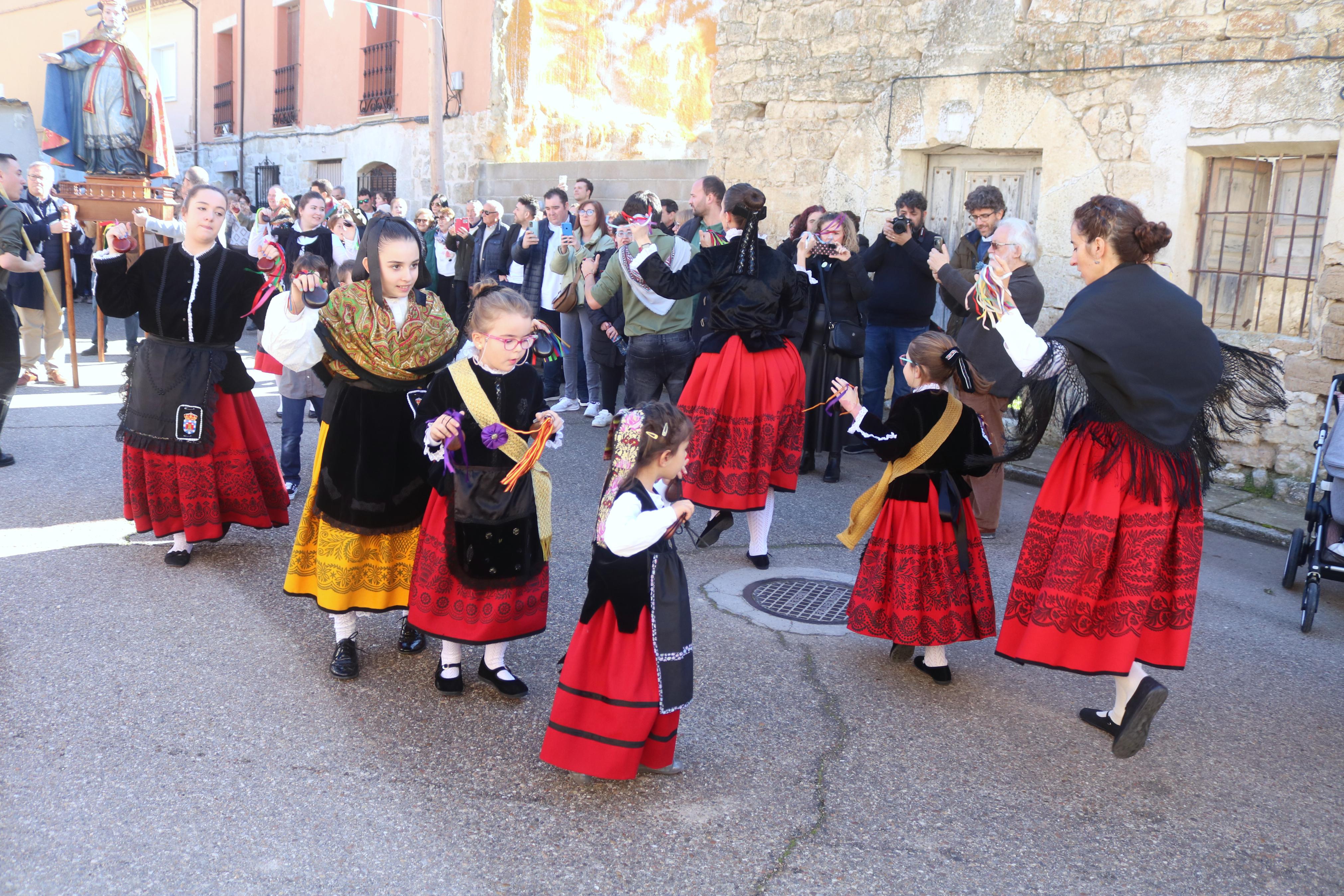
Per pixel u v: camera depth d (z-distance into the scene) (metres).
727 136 9.80
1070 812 3.21
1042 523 3.53
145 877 2.69
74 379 9.15
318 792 3.13
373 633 4.38
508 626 3.62
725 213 5.16
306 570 4.04
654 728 3.19
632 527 3.00
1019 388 5.66
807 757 3.49
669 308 6.29
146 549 5.21
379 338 3.69
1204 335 3.37
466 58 14.27
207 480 4.86
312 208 8.50
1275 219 6.86
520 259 9.22
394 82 15.71
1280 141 6.54
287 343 3.66
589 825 3.03
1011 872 2.88
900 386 7.89
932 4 8.24
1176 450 3.37
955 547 4.03
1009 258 5.25
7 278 6.31
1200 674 4.31
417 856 2.84
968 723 3.79
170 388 4.74
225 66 20.53
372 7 13.20
